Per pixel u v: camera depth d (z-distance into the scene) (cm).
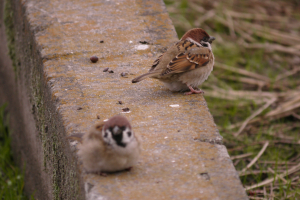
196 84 873
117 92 841
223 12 1911
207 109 779
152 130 706
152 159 626
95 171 586
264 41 1756
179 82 856
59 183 805
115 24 1098
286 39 1781
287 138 1280
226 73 1599
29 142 1164
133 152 557
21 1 1167
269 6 2003
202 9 1928
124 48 1005
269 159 1198
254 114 1359
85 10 1156
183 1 1934
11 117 1415
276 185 1073
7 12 1264
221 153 640
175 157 630
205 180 578
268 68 1655
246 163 1193
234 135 1302
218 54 1692
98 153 553
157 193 554
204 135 688
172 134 693
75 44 1013
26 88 1138
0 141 1505
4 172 1297
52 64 940
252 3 2011
